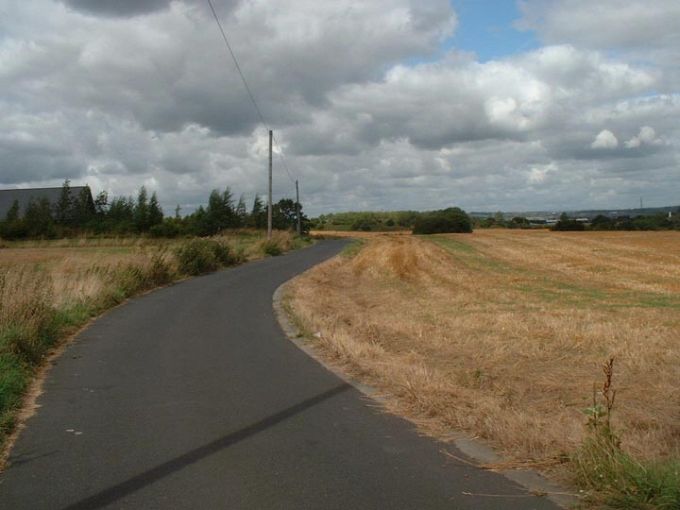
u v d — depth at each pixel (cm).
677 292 2064
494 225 10775
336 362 1007
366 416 710
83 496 500
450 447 605
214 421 697
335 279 2697
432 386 786
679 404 741
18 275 1225
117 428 674
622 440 581
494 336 1208
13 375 821
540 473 535
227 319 1484
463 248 4862
